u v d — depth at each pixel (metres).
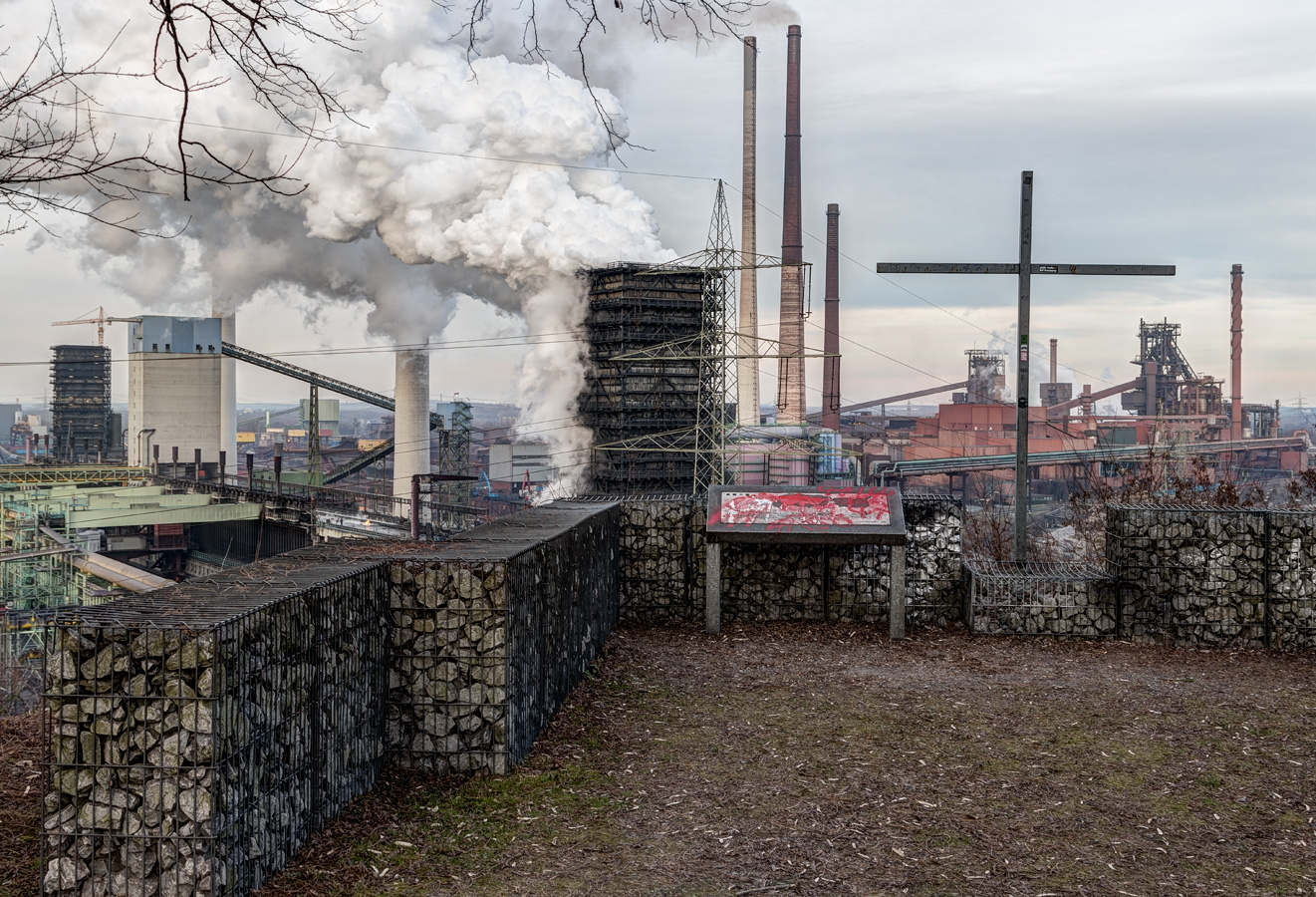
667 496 16.42
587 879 6.75
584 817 7.84
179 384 175.75
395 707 8.67
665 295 107.88
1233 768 9.12
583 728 10.22
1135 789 8.57
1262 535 14.38
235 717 6.12
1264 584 14.35
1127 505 15.40
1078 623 14.83
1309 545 14.18
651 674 12.62
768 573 15.91
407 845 7.20
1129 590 14.70
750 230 128.62
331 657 7.49
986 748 9.67
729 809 8.05
